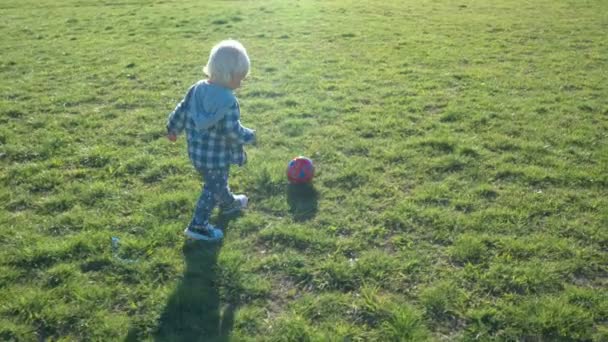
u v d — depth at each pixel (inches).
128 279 81.0
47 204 102.3
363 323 72.1
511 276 80.1
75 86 182.4
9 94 172.6
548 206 99.7
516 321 71.3
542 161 118.2
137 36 274.4
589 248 87.4
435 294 76.0
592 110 151.9
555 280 79.5
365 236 91.4
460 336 69.4
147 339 69.4
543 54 221.3
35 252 85.8
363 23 301.4
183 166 117.2
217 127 82.7
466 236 90.0
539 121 142.7
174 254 86.3
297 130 136.8
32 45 255.3
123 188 108.8
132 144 130.6
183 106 85.2
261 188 106.8
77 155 123.9
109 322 71.5
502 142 127.7
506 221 95.0
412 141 128.0
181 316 73.2
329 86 175.8
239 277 80.6
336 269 81.6
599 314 73.0
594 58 211.8
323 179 110.5
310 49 235.1
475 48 233.5
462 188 107.0
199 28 293.0
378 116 146.8
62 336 70.1
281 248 88.4
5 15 356.8
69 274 81.5
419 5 379.6
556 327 70.3
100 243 88.6
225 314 74.0
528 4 369.4
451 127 138.8
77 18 337.7
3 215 98.9
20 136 135.7
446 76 188.4
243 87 175.8
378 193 105.0
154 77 192.9
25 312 73.3
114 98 168.7
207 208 87.6
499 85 176.7
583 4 359.6
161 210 98.8
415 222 95.0
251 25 298.4
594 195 104.1
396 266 82.9
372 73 192.7
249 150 125.3
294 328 70.3
